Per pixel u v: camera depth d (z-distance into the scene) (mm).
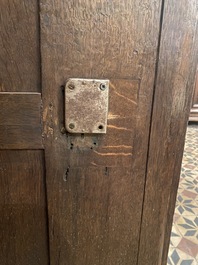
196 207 1399
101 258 533
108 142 434
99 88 391
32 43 367
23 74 379
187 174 1835
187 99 441
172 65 411
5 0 346
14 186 445
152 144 455
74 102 391
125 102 414
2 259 500
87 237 507
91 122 405
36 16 355
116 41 381
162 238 545
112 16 369
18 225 476
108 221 500
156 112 434
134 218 509
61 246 506
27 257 506
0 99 383
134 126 433
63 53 375
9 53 368
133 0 366
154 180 484
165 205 515
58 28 363
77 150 431
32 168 436
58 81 385
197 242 1117
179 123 454
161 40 391
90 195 472
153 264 565
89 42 375
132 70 399
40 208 469
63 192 461
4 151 417
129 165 460
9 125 397
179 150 477
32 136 409
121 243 527
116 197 482
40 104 394
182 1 378
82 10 360
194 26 397
